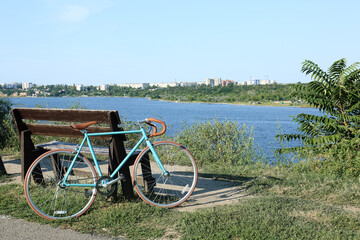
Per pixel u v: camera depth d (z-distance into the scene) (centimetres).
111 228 360
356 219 371
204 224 358
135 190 455
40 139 942
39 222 375
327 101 746
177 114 9181
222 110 13938
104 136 445
